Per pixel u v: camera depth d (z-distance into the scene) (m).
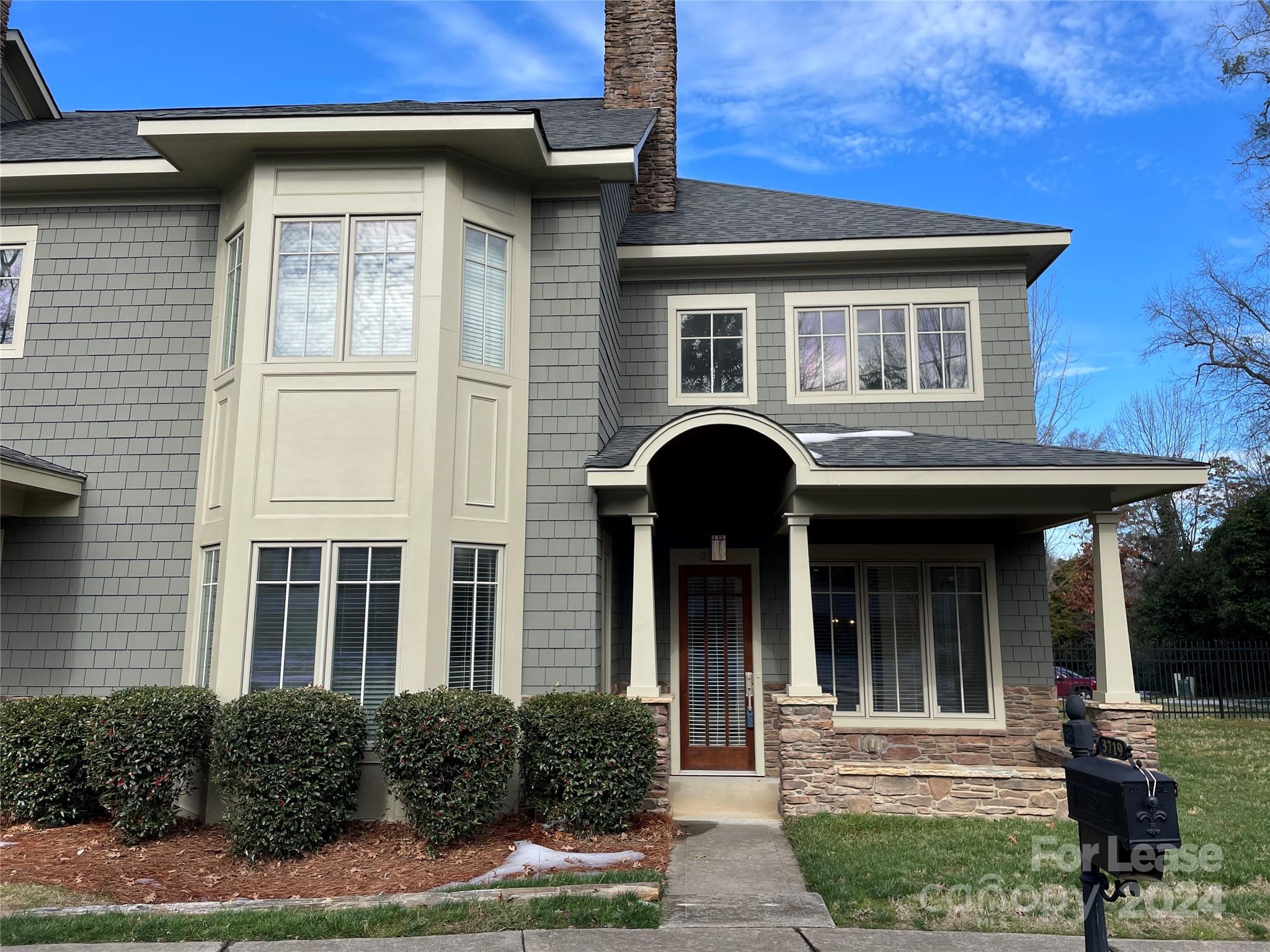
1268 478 29.11
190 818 7.97
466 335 8.68
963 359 10.78
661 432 8.37
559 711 7.27
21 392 9.48
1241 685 19.17
